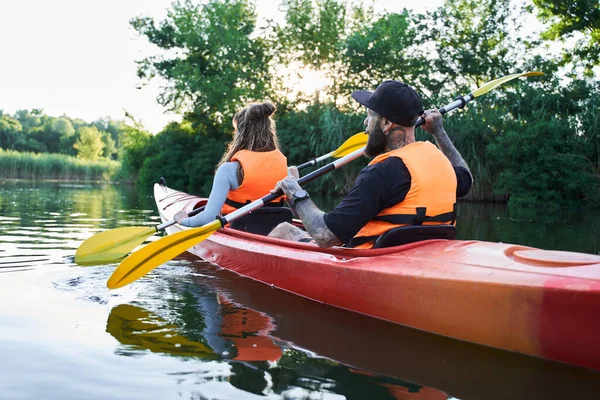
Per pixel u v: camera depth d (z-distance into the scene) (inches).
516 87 629.6
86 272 125.5
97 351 75.5
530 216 363.3
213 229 108.6
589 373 67.6
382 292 88.2
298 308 99.9
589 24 677.9
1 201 361.7
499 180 560.7
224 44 859.4
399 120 90.3
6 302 99.0
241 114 134.2
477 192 601.0
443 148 110.7
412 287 82.8
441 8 790.5
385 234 90.3
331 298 100.0
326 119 688.4
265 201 106.3
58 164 1045.8
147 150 965.2
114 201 412.2
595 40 674.8
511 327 71.9
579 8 667.4
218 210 127.3
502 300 71.8
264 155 130.6
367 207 85.7
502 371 69.1
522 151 534.3
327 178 665.6
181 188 870.4
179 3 880.9
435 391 63.6
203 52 897.5
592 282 64.1
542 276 69.7
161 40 893.8
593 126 551.8
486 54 768.9
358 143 160.7
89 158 2593.5
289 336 83.9
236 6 880.9
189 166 834.2
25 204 340.5
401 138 91.9
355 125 684.7
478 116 606.9
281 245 118.2
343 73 822.5
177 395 61.7
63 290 109.3
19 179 986.1
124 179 1043.9
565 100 602.5
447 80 790.5
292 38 893.2
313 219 90.4
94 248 130.0
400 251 90.5
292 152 727.1
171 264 142.9
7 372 67.4
